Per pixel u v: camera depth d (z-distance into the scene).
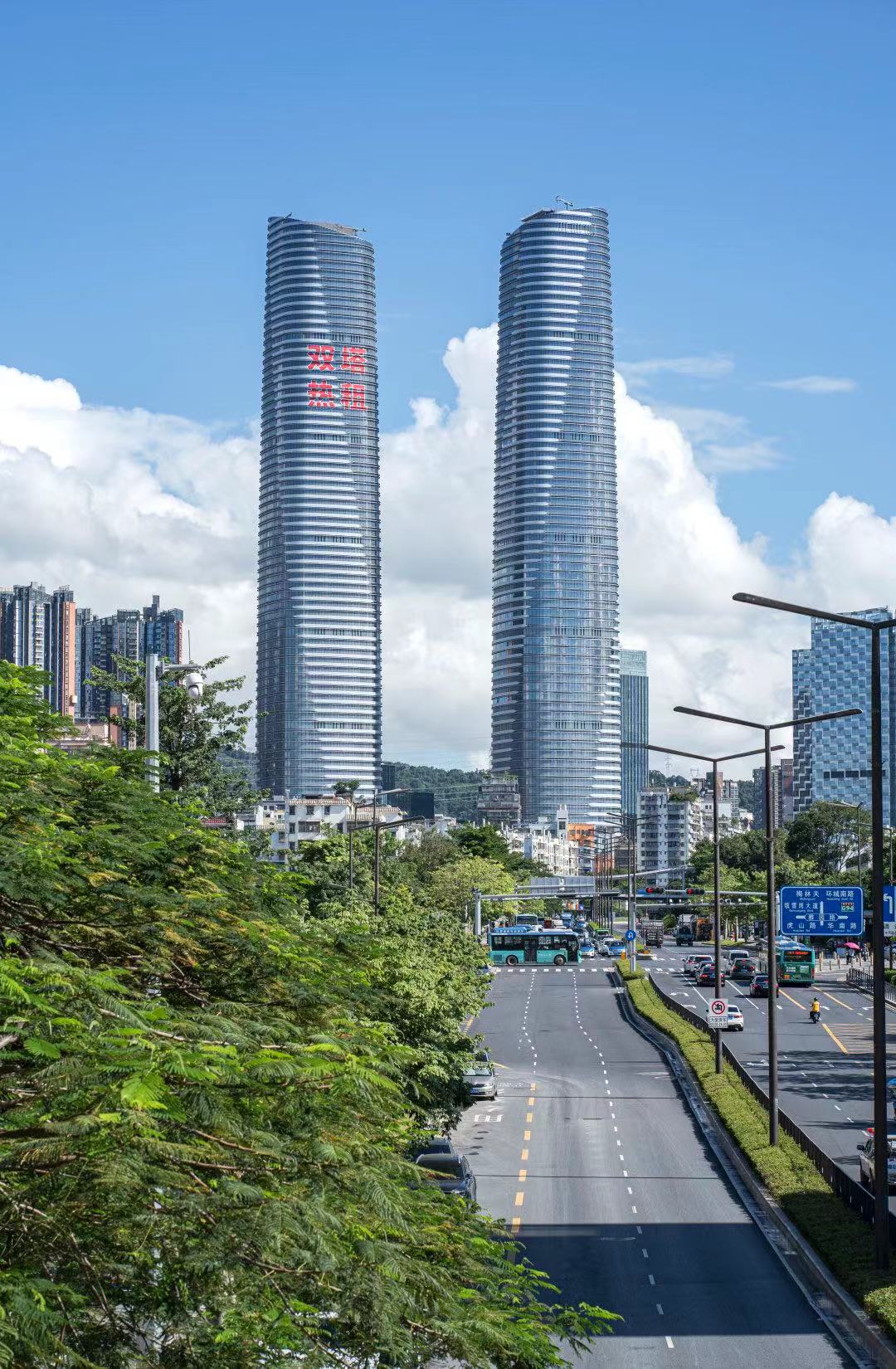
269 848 67.25
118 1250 15.00
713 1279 43.28
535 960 195.00
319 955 25.67
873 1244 44.69
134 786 26.80
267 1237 14.48
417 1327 15.98
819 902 99.19
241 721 70.50
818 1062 95.25
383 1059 21.28
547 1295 41.00
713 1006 86.19
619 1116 76.94
